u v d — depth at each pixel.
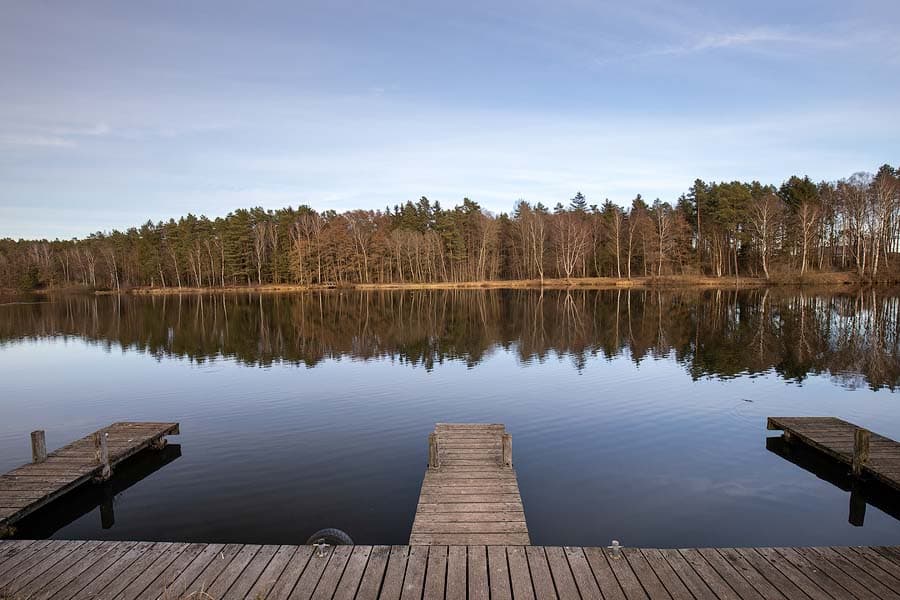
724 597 5.95
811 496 10.48
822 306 42.22
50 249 105.75
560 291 66.69
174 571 6.57
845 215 64.62
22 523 9.73
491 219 85.12
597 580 6.29
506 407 16.69
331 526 9.31
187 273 92.19
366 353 26.69
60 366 25.16
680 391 18.28
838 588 6.14
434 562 6.72
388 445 13.42
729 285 64.75
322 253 84.50
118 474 11.91
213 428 15.20
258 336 33.31
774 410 16.03
